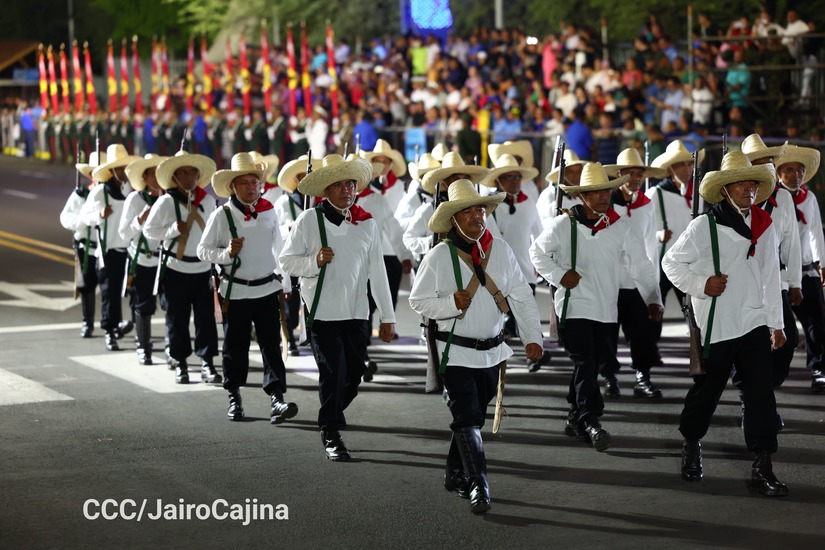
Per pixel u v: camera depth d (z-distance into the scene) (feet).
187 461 44.78
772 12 129.80
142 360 62.44
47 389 56.85
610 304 46.70
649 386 54.60
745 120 113.50
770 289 41.86
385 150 69.10
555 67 129.08
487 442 47.44
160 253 57.67
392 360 63.36
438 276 39.29
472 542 35.96
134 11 236.22
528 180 65.05
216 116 175.63
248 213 50.55
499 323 40.11
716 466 43.75
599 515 38.32
